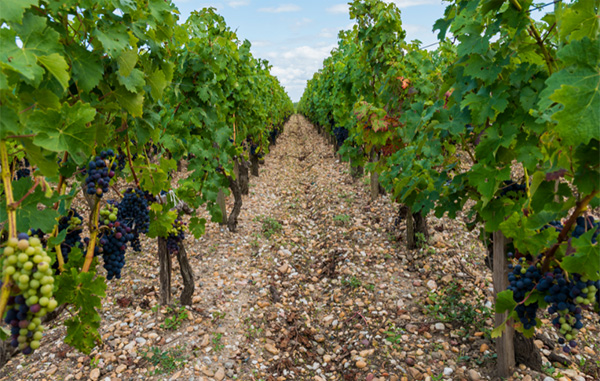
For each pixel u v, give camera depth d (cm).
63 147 154
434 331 444
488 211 300
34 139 146
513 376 350
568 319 198
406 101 609
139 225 294
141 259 665
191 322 491
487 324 437
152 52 276
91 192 199
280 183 1258
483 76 257
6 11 135
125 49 217
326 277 624
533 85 243
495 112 252
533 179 219
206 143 594
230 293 571
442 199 368
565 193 206
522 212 254
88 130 159
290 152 1948
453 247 630
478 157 269
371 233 735
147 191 327
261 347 455
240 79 877
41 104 160
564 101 150
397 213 785
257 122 1111
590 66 152
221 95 629
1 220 158
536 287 208
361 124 594
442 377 373
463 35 268
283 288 600
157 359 414
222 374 397
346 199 945
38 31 152
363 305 521
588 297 189
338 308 534
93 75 199
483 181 266
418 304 502
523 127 260
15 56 140
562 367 365
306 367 429
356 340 455
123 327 475
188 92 568
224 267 655
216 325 488
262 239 779
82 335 190
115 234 225
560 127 153
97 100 217
